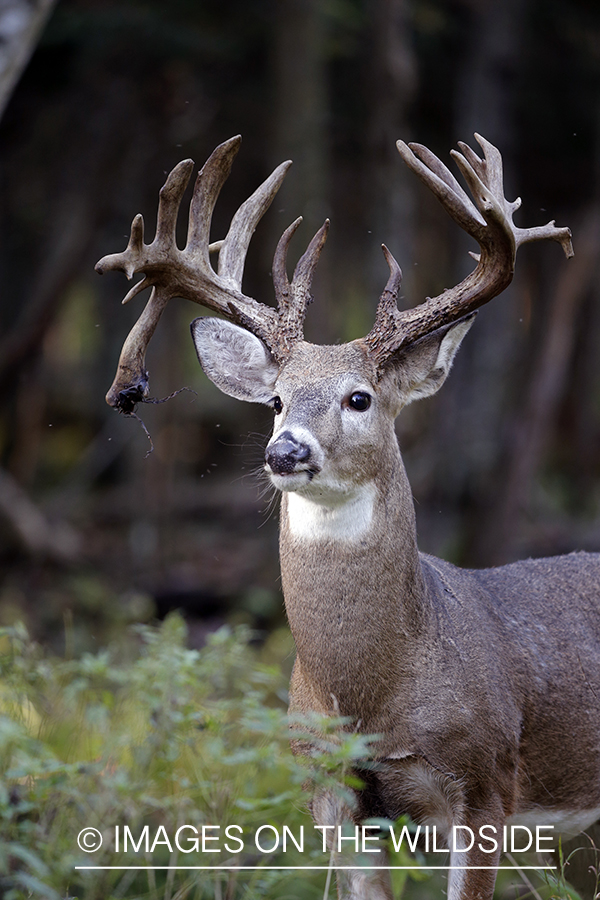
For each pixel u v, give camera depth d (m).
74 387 26.61
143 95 17.91
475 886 5.92
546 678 6.46
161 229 6.53
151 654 7.46
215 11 16.08
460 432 16.48
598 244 17.44
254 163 18.41
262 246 16.56
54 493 21.17
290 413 5.95
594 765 6.71
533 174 19.19
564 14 16.27
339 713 5.94
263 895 6.09
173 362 20.75
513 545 16.53
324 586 5.93
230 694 8.50
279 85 14.64
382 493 5.97
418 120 17.72
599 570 7.25
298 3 14.49
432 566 6.58
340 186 18.20
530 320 20.94
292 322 6.47
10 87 10.42
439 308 6.33
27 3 10.26
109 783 5.61
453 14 16.12
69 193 18.91
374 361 6.23
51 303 18.42
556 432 23.64
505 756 6.09
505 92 15.82
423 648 5.90
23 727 6.48
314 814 6.07
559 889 6.12
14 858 5.51
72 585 15.45
